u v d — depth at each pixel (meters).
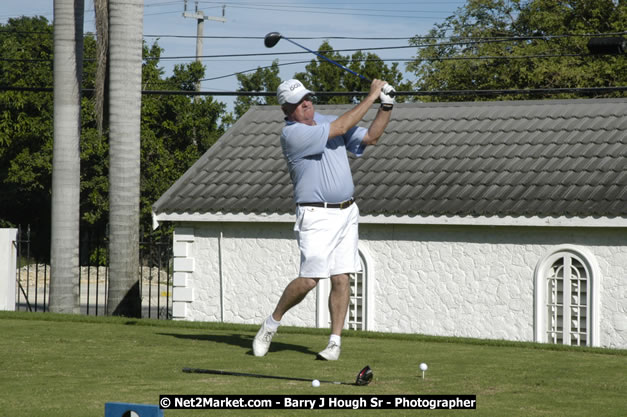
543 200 28.81
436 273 30.33
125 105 29.72
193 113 72.31
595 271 28.12
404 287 30.72
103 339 13.88
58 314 20.12
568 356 12.98
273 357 12.02
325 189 12.22
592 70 61.41
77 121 30.75
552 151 31.38
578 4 66.44
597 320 28.08
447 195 30.28
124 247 29.92
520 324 29.20
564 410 8.61
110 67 29.78
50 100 71.94
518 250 29.30
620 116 32.50
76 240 30.86
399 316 30.81
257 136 37.12
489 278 29.64
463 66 67.56
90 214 69.19
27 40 76.50
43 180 71.69
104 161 68.69
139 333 15.04
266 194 32.88
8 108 71.31
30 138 71.75
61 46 30.38
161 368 10.70
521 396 9.34
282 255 32.41
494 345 15.05
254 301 32.75
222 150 36.50
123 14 29.56
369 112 36.50
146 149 69.38
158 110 72.25
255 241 32.81
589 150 30.86
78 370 10.52
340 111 36.50
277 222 32.12
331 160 12.24
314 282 12.12
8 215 78.31
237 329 17.80
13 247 33.03
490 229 29.62
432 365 11.52
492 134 33.34
